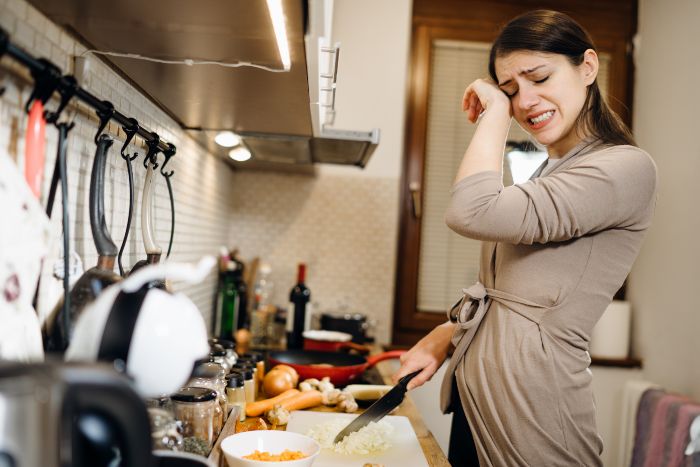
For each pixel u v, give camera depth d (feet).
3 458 1.46
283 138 5.69
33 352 2.23
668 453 7.00
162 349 1.97
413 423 4.66
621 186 3.41
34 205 2.19
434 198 9.30
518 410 3.59
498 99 3.88
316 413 4.67
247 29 2.83
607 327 8.65
